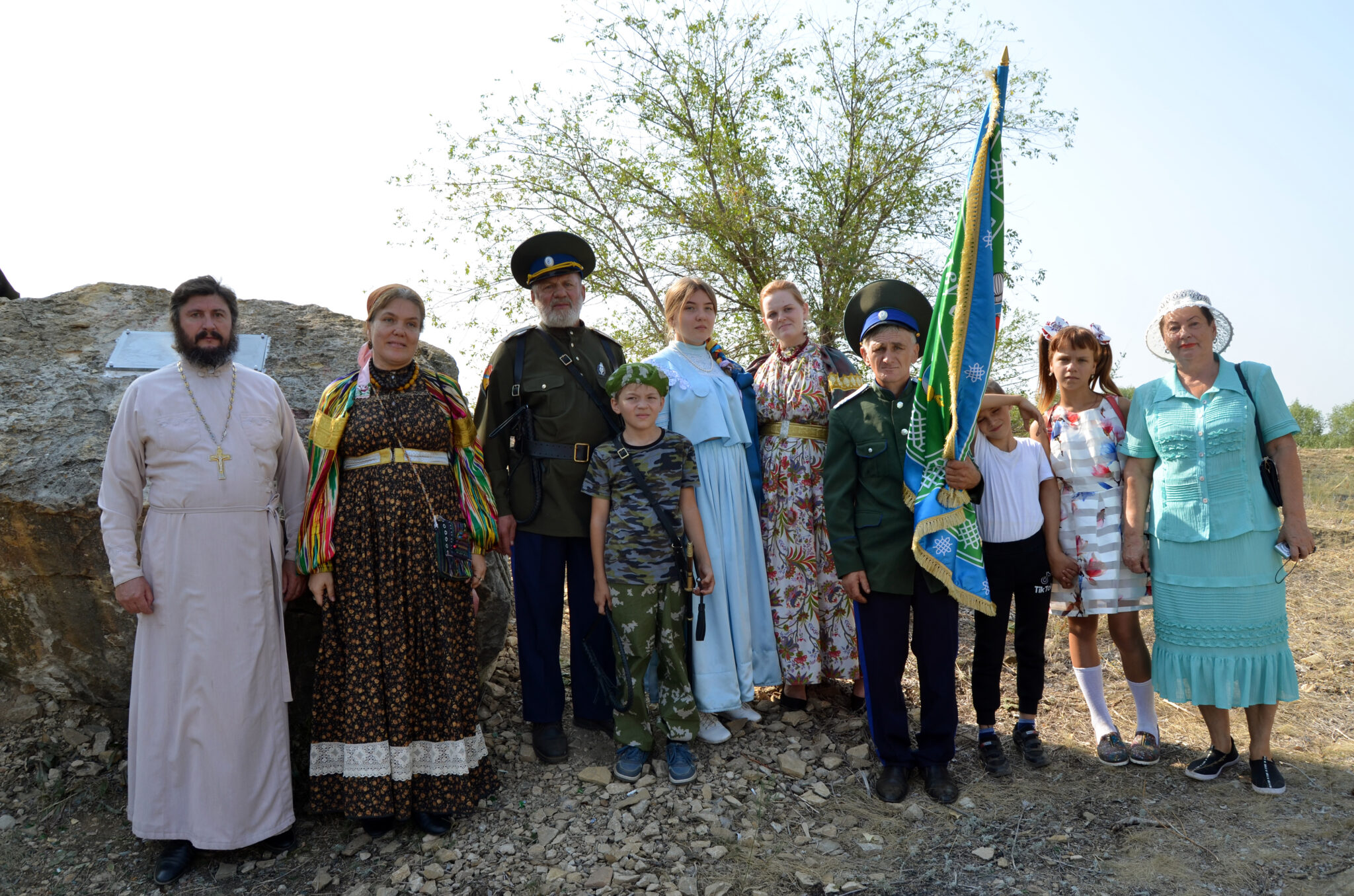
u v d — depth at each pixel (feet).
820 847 10.53
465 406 11.86
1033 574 12.17
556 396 12.70
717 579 12.96
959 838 10.63
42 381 13.64
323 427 10.95
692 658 12.85
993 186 10.48
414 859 10.53
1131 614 12.50
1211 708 11.74
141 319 15.23
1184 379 11.85
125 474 10.58
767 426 13.87
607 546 12.09
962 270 10.43
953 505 11.05
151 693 10.43
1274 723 13.37
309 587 11.57
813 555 13.58
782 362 13.96
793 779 12.04
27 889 10.30
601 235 37.24
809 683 13.65
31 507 12.01
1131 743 12.82
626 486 12.10
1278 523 11.39
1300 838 10.31
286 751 10.94
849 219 36.14
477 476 11.75
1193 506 11.48
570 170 37.11
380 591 10.79
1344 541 22.33
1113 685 15.15
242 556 10.58
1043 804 11.30
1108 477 12.44
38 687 12.89
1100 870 9.88
